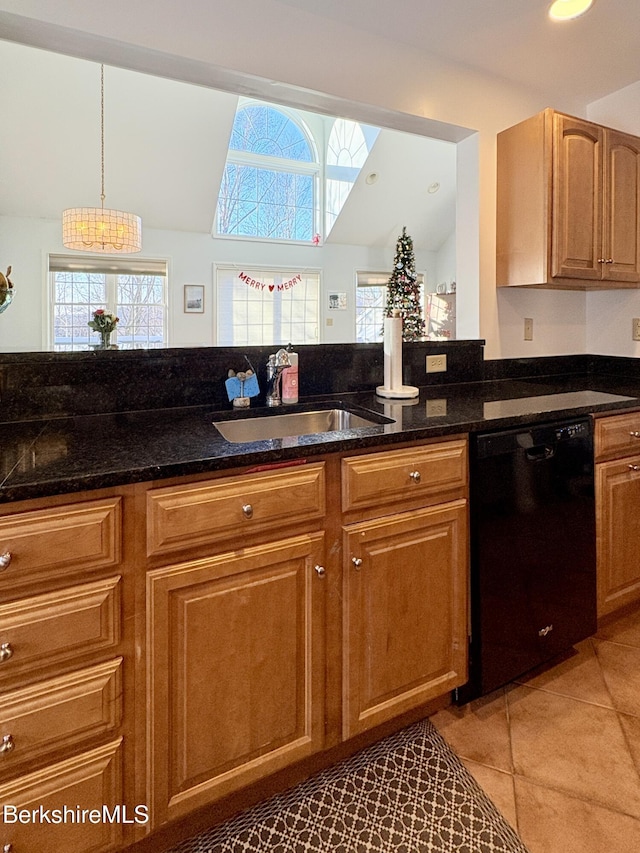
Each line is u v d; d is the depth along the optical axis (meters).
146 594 1.07
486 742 1.47
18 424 1.47
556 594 1.71
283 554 1.22
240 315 6.97
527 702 1.63
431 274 8.32
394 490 1.37
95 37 1.46
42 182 5.53
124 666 1.06
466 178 2.27
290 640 1.25
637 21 1.83
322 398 1.92
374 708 1.40
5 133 4.94
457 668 1.53
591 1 1.71
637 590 1.98
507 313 2.39
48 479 0.95
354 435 1.32
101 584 1.02
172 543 1.08
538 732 1.51
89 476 0.98
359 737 1.45
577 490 1.73
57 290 6.05
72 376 1.55
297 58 1.75
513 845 1.17
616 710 1.59
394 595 1.40
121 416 1.59
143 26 1.51
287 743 1.28
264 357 1.83
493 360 2.38
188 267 6.59
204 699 1.15
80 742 1.03
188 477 1.10
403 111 1.99
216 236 6.68
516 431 1.57
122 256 6.26
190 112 5.12
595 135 2.14
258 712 1.22
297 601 1.26
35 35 1.45
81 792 1.03
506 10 1.75
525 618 1.63
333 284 7.54
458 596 1.51
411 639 1.44
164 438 1.30
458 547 1.50
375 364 2.09
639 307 2.45
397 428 1.40
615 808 1.26
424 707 1.56
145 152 5.44
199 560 1.12
